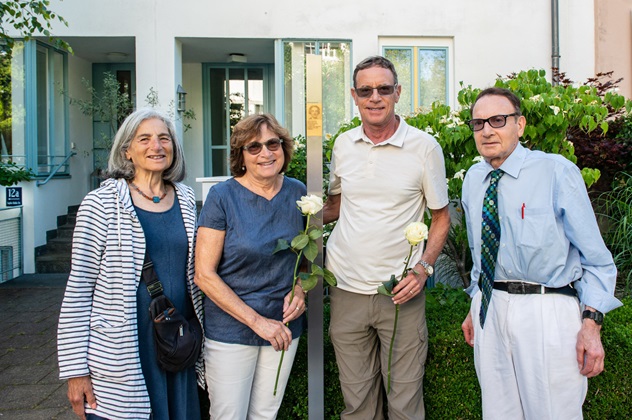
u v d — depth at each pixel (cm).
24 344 465
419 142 233
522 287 211
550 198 205
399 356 240
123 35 758
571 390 204
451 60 796
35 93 762
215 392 223
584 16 798
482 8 785
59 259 738
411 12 778
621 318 325
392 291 220
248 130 220
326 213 274
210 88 946
